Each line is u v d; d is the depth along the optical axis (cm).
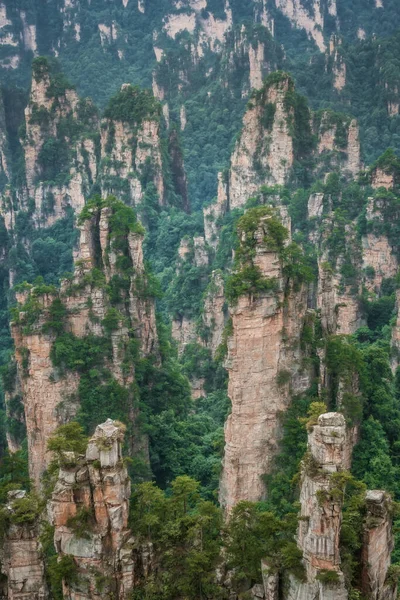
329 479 7550
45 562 8194
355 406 10831
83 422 11975
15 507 8181
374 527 7812
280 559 7894
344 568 7606
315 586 7506
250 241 10594
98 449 8019
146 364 13225
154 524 8319
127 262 13475
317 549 7512
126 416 12112
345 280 17625
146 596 7944
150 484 9056
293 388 10888
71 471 8044
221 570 8162
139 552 8112
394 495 10581
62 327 12200
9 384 13988
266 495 10594
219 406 15025
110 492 7950
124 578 7962
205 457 12888
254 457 10662
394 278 18838
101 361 12219
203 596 8038
